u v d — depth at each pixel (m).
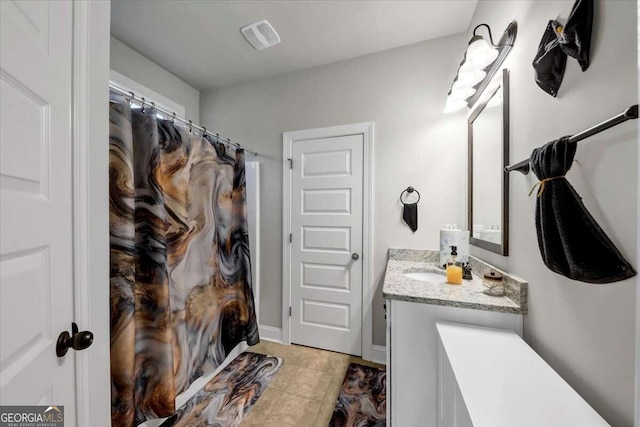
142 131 1.28
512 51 1.12
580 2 0.67
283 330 2.30
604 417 0.61
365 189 2.06
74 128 0.67
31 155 0.54
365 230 2.06
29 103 0.53
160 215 1.29
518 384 0.68
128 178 1.14
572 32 0.69
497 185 1.25
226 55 2.07
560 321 0.79
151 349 1.30
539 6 0.91
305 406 1.53
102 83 0.77
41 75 0.56
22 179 0.51
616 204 0.58
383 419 1.44
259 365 1.95
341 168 2.14
